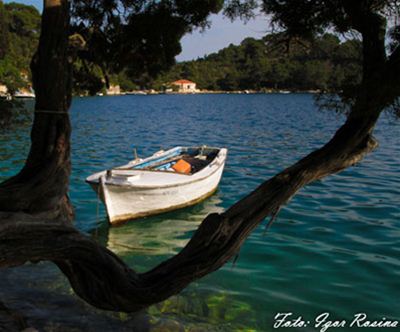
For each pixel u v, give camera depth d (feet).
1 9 52.70
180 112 153.58
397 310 17.07
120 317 16.11
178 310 16.83
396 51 9.54
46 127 10.75
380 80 9.50
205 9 16.38
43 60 10.60
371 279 19.77
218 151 43.04
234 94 408.67
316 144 68.85
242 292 18.51
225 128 96.07
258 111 156.66
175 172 32.22
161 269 12.24
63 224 10.25
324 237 25.43
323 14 10.98
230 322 16.08
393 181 40.52
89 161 53.26
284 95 354.54
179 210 31.78
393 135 76.74
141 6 16.52
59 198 10.69
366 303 17.63
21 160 53.11
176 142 72.79
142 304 12.08
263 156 57.16
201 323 15.92
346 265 21.33
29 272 20.08
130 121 115.85
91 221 29.09
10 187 10.12
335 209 31.27
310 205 32.35
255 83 415.03
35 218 9.70
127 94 425.28
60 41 10.59
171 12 16.70
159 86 441.68
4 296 17.33
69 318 15.83
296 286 19.16
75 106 199.41
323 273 20.45
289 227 27.27
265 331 15.53
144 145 69.05
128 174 29.94
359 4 10.03
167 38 17.15
